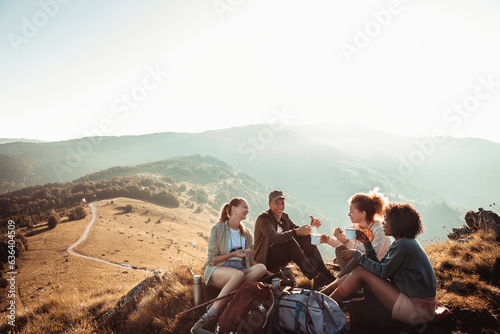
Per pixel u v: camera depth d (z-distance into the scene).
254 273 3.82
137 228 148.50
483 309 3.26
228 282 3.68
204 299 4.32
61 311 5.80
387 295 2.97
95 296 7.90
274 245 4.34
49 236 125.88
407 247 2.83
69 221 150.38
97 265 99.75
